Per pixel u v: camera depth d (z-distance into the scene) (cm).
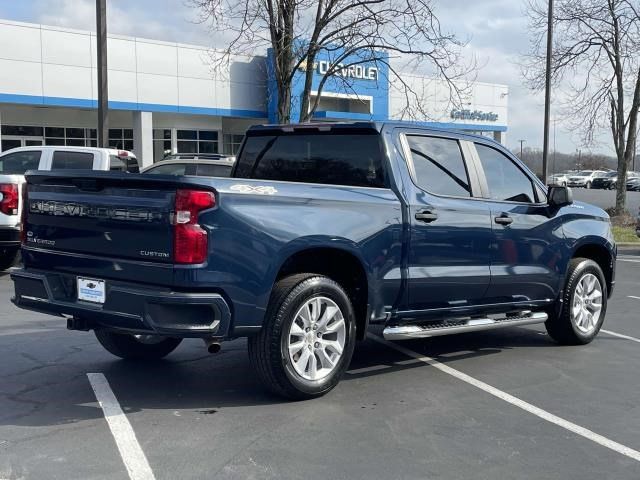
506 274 656
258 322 492
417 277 586
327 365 538
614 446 457
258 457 425
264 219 491
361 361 667
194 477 395
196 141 3306
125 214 486
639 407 539
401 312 589
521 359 686
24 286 552
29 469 402
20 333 748
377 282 561
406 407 526
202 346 712
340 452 435
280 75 1502
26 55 2519
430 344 750
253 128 684
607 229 782
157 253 471
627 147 2297
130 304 477
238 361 653
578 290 738
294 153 653
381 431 473
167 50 2884
